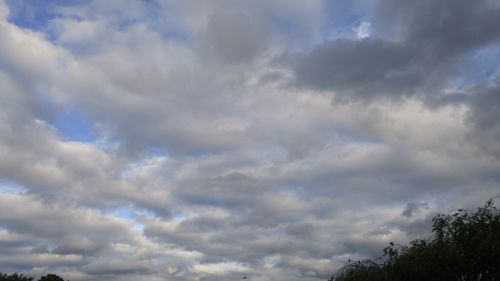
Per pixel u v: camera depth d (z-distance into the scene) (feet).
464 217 99.96
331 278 104.63
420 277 93.86
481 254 91.66
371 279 96.68
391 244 102.58
